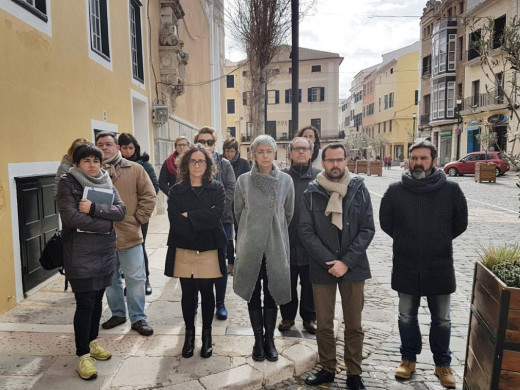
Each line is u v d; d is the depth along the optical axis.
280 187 3.21
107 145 3.62
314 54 50.94
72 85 5.66
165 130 11.04
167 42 10.69
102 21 7.03
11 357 3.16
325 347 3.06
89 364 2.91
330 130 51.22
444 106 34.81
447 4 34.44
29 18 4.56
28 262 4.51
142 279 3.67
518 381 2.28
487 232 8.80
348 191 2.97
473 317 2.72
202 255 3.19
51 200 5.05
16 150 4.27
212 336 3.59
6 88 4.12
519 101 2.62
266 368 3.06
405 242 3.04
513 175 25.33
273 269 3.14
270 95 51.69
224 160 4.50
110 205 2.94
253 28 12.50
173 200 3.20
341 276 2.91
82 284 2.88
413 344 3.19
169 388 2.80
